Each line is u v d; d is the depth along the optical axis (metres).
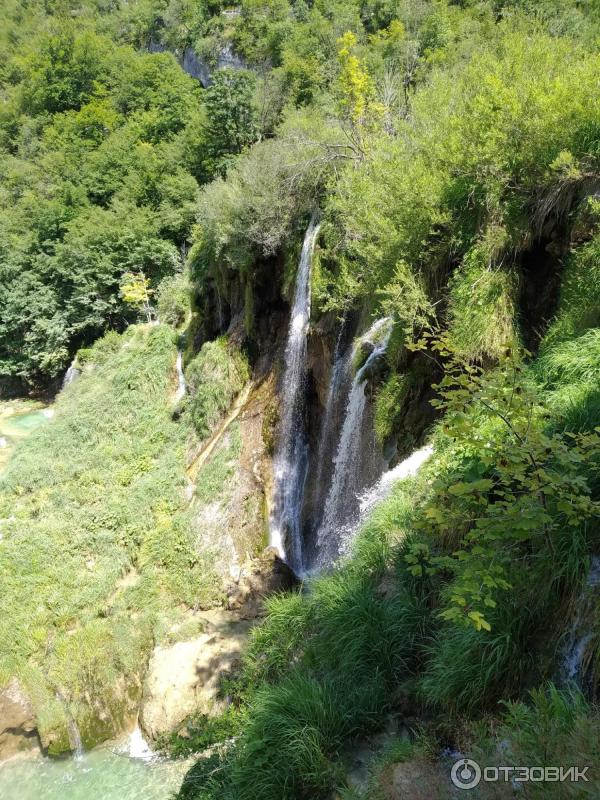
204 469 13.37
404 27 24.88
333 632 5.96
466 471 5.80
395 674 5.37
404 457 8.26
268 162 13.82
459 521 5.12
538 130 7.03
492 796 3.27
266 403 13.43
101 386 18.69
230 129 24.56
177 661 9.27
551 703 3.54
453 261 7.97
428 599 5.81
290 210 13.46
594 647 3.83
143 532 12.54
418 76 17.50
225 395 14.43
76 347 26.42
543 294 7.33
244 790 4.99
